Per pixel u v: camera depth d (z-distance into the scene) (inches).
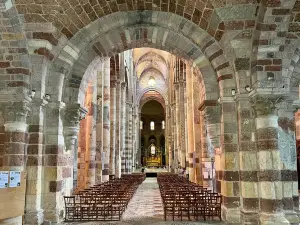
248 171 415.2
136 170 1935.3
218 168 494.0
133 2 426.9
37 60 425.7
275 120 399.2
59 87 454.3
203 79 504.1
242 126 426.0
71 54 456.8
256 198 408.5
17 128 410.6
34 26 411.5
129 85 1584.6
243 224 405.7
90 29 448.1
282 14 369.1
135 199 701.9
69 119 471.8
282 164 400.8
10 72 418.0
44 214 425.7
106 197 482.9
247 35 414.9
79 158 749.3
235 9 398.3
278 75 399.2
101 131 826.8
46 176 435.8
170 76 1699.1
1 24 394.3
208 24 431.8
